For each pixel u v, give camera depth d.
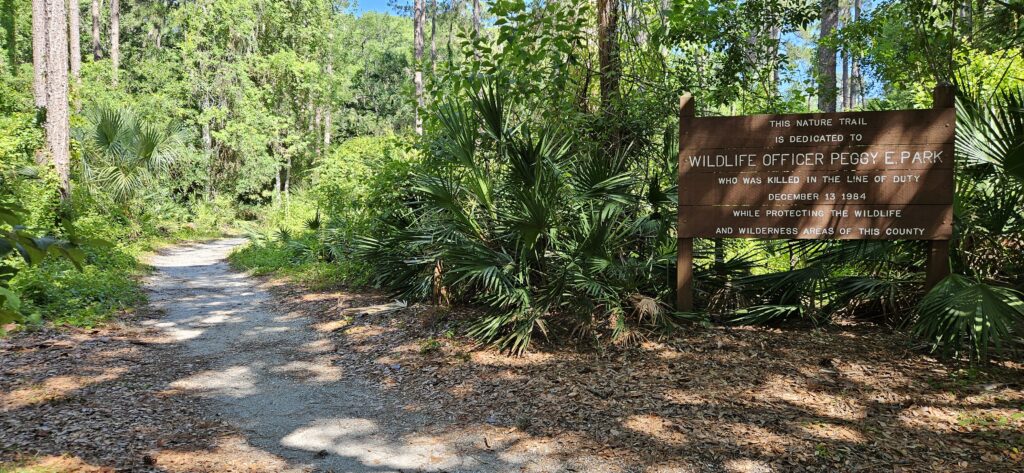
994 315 4.91
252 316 9.41
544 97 7.84
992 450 3.75
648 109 7.86
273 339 7.78
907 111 6.04
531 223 6.31
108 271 11.98
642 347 6.16
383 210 10.55
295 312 9.62
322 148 39.03
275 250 18.33
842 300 6.59
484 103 7.08
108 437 4.30
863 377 5.07
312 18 37.50
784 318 6.68
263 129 33.69
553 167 6.65
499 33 7.76
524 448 4.24
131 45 50.44
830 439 4.05
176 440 4.37
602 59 8.28
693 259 7.18
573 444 4.25
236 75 34.25
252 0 34.66
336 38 41.62
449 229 7.14
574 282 6.38
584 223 6.78
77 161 19.41
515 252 6.82
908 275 6.49
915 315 6.16
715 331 6.46
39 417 4.58
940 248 5.98
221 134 31.94
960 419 4.20
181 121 32.22
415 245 8.14
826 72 13.89
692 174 6.57
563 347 6.38
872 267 6.65
